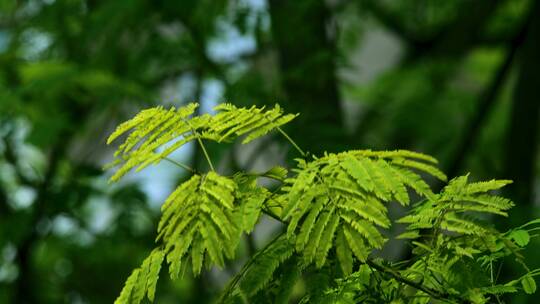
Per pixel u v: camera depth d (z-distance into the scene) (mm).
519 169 10727
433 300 3279
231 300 3035
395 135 11055
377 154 2969
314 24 8930
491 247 3176
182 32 10234
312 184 2879
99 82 9523
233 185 2904
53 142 9555
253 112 3064
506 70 11258
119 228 10344
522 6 12781
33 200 10352
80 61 10117
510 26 12992
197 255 2842
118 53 10117
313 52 8867
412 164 2988
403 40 13445
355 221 2785
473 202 3164
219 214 2844
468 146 10984
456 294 3131
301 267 2936
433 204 3301
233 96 8148
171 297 11109
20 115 10055
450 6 13203
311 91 8477
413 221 3215
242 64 10164
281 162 8094
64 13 10234
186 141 3014
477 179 12031
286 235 2969
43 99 10109
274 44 9172
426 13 13312
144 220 11031
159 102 9688
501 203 3104
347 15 11656
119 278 11359
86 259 10953
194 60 9664
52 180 10484
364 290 3133
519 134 10859
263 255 2984
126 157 2992
